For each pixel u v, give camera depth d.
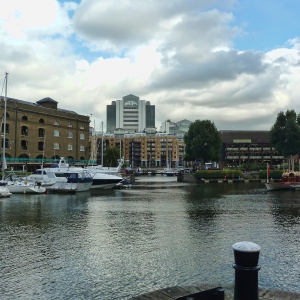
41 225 26.95
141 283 14.69
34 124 99.38
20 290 13.85
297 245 20.72
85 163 108.25
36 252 19.08
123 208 37.91
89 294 13.52
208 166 172.38
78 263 17.22
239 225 27.12
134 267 16.66
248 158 180.38
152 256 18.42
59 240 21.81
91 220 29.45
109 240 21.86
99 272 15.95
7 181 57.31
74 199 48.28
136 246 20.42
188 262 17.41
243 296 5.53
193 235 23.36
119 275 15.59
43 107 102.25
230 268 16.50
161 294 7.62
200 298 6.25
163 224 27.52
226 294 7.71
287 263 17.31
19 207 38.69
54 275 15.54
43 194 56.09
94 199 48.50
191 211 35.41
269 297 7.46
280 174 106.50
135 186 80.81
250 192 62.62
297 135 107.94
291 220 29.62
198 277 15.38
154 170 188.00
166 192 62.22
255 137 185.00
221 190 67.81
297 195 55.94
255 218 30.69
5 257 18.16
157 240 21.89
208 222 28.52
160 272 15.99
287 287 14.33
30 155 98.00
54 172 66.31
